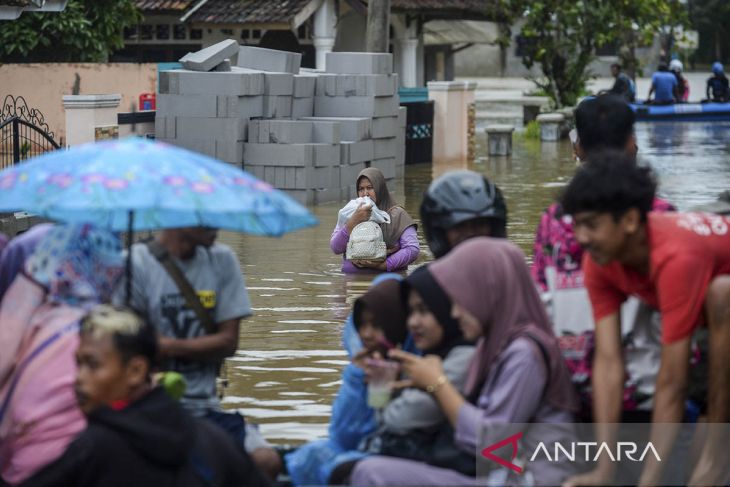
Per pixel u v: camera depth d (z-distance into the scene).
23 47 31.77
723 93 49.50
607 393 7.20
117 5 33.53
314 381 11.34
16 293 7.37
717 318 7.01
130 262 7.53
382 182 15.97
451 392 6.96
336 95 27.67
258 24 36.81
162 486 6.29
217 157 25.48
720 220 7.13
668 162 33.31
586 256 7.34
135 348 6.37
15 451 7.14
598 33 46.94
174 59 40.53
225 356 8.00
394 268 15.97
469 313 6.82
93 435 6.24
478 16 46.03
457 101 35.16
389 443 7.39
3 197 6.75
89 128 23.45
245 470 6.78
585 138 8.15
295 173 25.06
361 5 37.78
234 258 8.12
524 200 25.02
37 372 7.14
